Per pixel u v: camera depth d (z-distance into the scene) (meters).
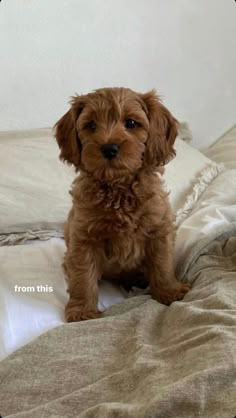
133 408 0.29
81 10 0.75
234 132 0.91
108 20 0.78
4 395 0.35
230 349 0.33
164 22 0.81
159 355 0.36
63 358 0.38
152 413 0.29
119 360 0.37
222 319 0.38
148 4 0.79
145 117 0.46
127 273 0.52
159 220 0.47
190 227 0.57
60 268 0.53
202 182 0.72
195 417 0.29
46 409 0.32
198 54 0.85
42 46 0.75
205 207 0.63
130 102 0.45
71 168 0.67
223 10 0.84
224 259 0.52
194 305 0.43
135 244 0.47
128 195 0.45
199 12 0.83
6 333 0.42
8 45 0.73
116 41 0.79
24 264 0.53
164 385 0.31
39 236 0.60
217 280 0.47
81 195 0.46
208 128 0.91
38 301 0.47
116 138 0.43
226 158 0.84
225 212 0.60
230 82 0.89
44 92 0.77
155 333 0.41
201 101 0.89
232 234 0.54
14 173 0.66
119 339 0.40
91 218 0.46
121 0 0.77
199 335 0.36
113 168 0.43
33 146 0.70
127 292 0.53
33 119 0.78
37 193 0.64
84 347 0.39
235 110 0.91
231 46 0.87
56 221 0.62
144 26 0.80
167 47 0.83
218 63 0.87
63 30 0.75
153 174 0.48
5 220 0.61
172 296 0.48
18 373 0.37
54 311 0.46
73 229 0.47
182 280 0.51
